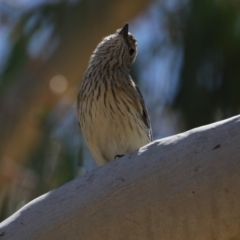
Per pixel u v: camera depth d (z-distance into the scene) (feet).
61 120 44.39
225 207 21.79
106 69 34.78
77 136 44.80
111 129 33.50
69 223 22.91
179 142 22.67
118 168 23.06
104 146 34.14
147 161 22.75
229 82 44.93
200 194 21.93
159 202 22.24
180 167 22.26
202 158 22.12
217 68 45.14
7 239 23.26
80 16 41.83
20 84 41.32
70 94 42.63
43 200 23.56
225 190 21.76
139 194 22.47
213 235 22.09
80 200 23.02
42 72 41.27
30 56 42.70
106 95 33.37
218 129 22.43
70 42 41.34
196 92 44.86
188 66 45.29
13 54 43.29
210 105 44.80
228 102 44.93
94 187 23.04
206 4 45.50
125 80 34.19
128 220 22.50
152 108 46.42
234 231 21.97
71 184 23.49
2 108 40.65
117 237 22.63
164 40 46.98
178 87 45.47
